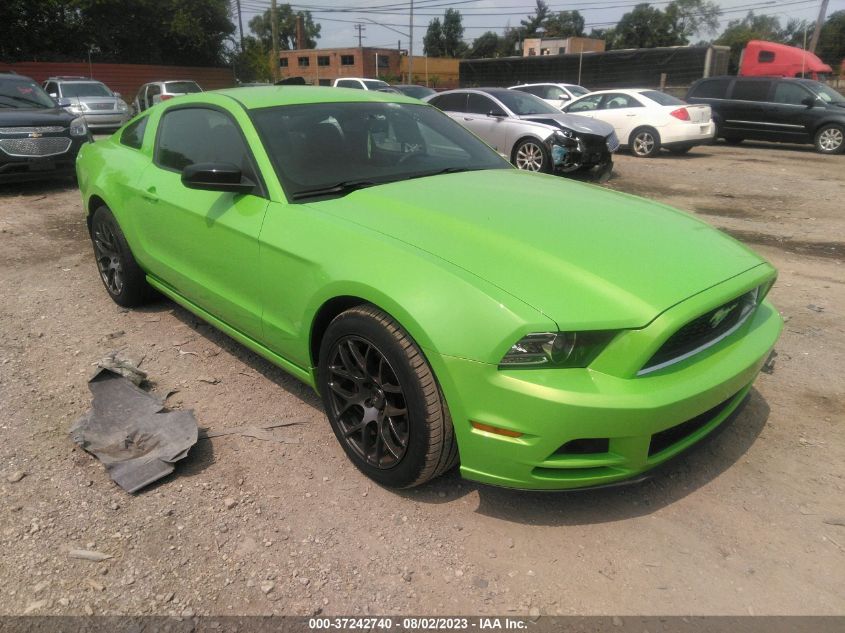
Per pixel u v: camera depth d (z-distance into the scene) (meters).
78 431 3.17
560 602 2.27
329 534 2.58
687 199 9.35
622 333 2.31
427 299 2.44
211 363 4.00
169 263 3.99
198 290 3.75
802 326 4.56
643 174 11.63
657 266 2.58
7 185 10.02
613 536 2.58
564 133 10.23
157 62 39.59
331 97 3.90
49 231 7.11
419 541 2.55
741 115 15.86
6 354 4.07
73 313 4.78
